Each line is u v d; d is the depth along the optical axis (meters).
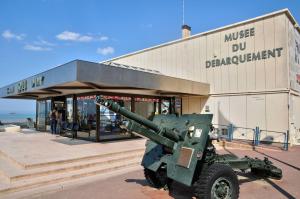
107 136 13.44
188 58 19.28
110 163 9.22
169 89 14.60
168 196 6.05
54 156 9.08
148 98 16.45
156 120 6.67
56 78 11.27
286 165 9.23
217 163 5.59
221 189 5.22
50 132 18.23
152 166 6.09
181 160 5.36
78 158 8.85
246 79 16.23
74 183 7.29
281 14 14.88
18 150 10.37
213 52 17.86
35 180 7.17
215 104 17.59
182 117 6.07
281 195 6.05
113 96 14.22
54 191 6.62
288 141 13.52
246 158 7.08
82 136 14.14
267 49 15.41
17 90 16.47
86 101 14.34
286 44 14.66
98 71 10.78
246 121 16.12
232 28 16.97
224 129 17.02
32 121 24.36
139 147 11.23
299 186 6.75
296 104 16.03
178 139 5.67
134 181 7.36
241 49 16.52
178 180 5.26
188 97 18.97
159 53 21.34
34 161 8.25
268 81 15.31
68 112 16.25
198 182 5.16
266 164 7.32
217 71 17.61
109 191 6.50
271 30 15.28
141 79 12.84
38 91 14.74
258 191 6.34
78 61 10.05
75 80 10.03
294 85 15.72
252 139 15.73
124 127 5.64
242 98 16.38
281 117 14.74
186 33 20.91
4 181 7.13
